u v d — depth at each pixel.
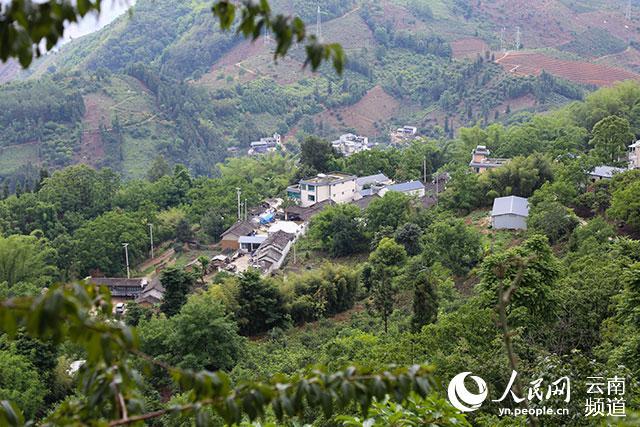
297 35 3.23
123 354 3.47
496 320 16.97
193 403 3.47
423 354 16.39
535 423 5.12
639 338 13.83
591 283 18.84
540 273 17.89
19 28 2.89
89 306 2.95
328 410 3.52
